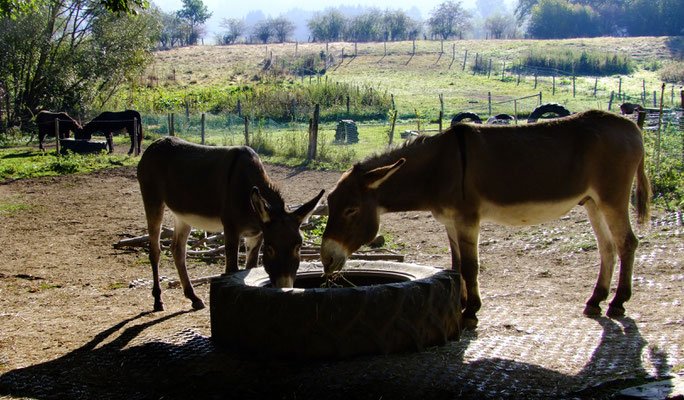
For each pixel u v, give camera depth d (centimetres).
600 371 426
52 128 2162
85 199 1398
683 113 1341
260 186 581
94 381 455
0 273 830
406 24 9962
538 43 7075
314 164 1747
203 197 632
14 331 582
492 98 3872
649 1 9531
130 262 906
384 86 4459
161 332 564
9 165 1773
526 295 669
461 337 526
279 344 468
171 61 6162
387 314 466
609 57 5434
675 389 369
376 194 557
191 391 429
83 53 3150
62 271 850
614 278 713
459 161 546
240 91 3884
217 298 512
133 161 1894
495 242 937
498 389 403
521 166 549
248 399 411
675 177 1102
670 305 579
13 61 2952
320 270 603
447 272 530
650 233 859
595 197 569
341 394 405
